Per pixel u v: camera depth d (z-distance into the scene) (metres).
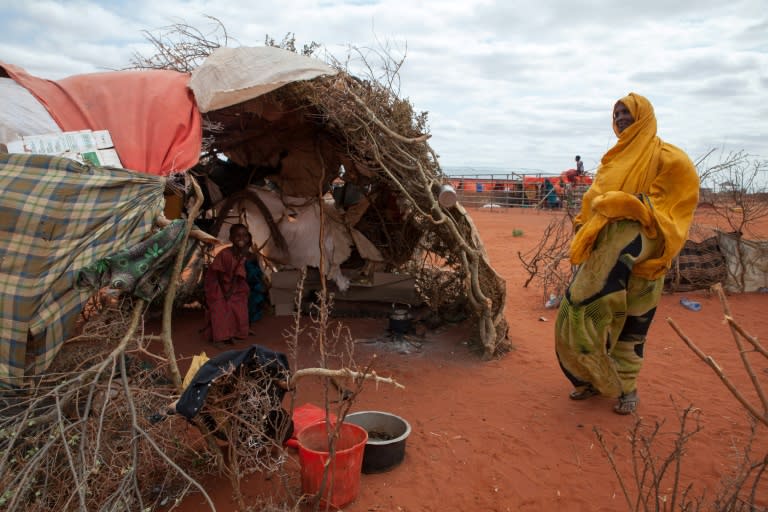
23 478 2.61
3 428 2.89
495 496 3.65
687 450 4.14
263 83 4.78
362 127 5.42
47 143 3.95
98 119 4.38
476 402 5.10
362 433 3.66
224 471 3.56
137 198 3.49
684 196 4.20
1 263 3.12
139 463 3.41
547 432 4.50
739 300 8.44
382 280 7.55
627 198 4.12
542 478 3.86
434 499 3.61
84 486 2.59
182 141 4.54
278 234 7.42
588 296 4.41
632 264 4.27
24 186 3.38
